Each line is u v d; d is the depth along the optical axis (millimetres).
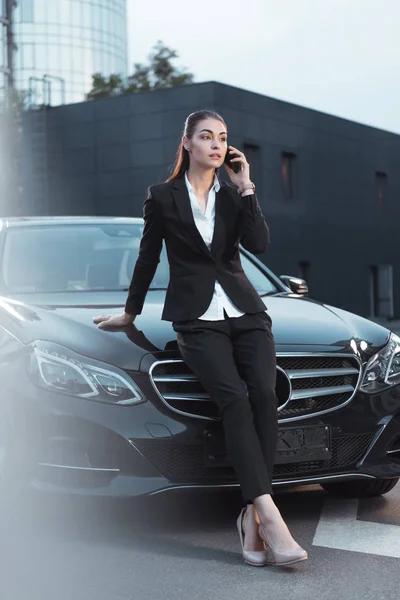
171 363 4320
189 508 4934
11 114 34594
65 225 6219
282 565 3918
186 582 3805
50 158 34156
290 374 4430
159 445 4262
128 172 32250
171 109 31078
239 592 3680
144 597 3635
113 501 4312
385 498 5172
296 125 33875
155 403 4289
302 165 34250
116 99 32469
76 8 76875
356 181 37531
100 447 4258
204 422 4301
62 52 76062
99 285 5641
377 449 4613
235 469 4012
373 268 39469
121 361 4316
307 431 4441
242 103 31188
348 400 4543
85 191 33344
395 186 40469
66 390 4301
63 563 4059
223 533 4484
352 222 37281
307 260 34500
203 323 4145
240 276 4254
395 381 4707
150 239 4336
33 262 5754
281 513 4867
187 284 4180
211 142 4191
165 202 4230
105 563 4055
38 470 4359
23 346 4516
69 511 4395
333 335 4668
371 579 3820
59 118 34000
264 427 4062
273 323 4754
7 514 4535
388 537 4410
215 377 4059
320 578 3834
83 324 4590
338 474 4531
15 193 34188
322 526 4602
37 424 4316
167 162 31281
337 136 36281
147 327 4586
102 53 78312
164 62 65375
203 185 4281
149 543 4340
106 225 6254
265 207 32281
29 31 75500
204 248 4176
